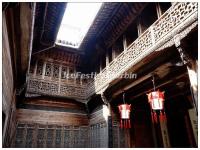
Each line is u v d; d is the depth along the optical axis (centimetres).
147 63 916
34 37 1423
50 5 1131
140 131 1386
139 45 946
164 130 1370
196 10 629
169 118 1373
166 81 962
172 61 786
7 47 570
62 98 1573
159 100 808
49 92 1523
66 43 1688
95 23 1290
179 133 1278
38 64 1617
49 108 1541
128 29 1229
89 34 1427
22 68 1049
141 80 994
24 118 1425
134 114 1397
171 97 1209
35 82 1507
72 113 1611
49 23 1311
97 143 1415
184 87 1009
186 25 657
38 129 1443
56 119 1530
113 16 1220
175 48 746
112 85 1229
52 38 1495
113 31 1332
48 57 1667
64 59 1741
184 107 1230
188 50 662
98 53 1617
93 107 1630
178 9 718
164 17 790
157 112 1180
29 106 1476
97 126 1463
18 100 1420
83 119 1638
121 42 1380
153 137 1420
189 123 1204
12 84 923
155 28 837
